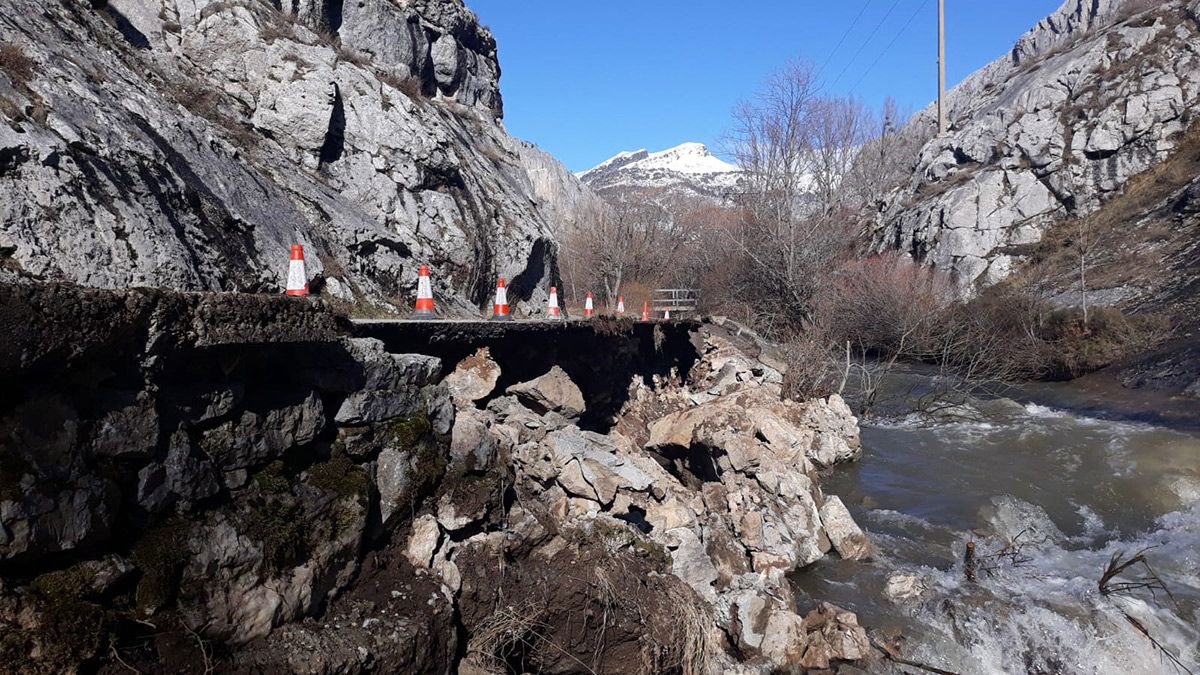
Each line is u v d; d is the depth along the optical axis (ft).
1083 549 31.22
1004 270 101.40
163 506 11.17
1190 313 67.05
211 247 25.27
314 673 11.89
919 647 22.95
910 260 110.52
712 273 102.58
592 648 17.80
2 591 8.82
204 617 11.10
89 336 9.84
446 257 41.42
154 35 37.65
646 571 19.92
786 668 20.93
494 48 71.36
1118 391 59.72
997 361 69.41
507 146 63.36
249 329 12.57
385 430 16.33
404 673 13.51
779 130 91.81
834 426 44.21
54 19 29.45
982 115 133.18
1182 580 27.73
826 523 29.60
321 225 33.73
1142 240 87.61
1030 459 43.73
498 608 16.51
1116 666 22.61
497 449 19.51
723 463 31.37
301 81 38.34
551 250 55.36
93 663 9.62
